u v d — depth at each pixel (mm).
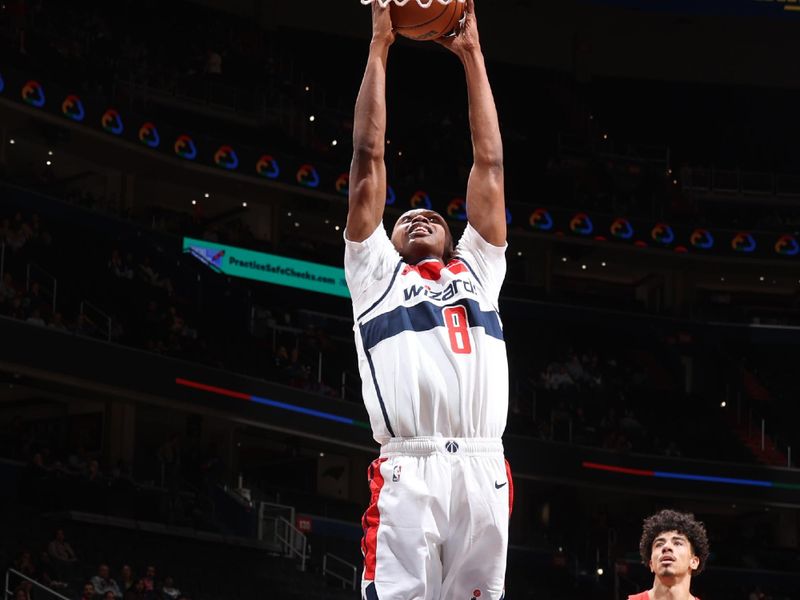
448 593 4750
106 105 37812
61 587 23719
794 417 45625
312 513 36062
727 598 38969
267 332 38312
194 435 35375
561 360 45750
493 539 4691
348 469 40406
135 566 27562
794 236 48375
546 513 43000
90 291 33656
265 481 38969
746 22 49531
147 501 29000
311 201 43656
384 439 4832
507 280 47031
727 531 44156
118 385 30922
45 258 33531
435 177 45562
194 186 42156
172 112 41938
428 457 4668
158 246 37938
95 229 36438
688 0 46938
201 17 46500
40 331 29312
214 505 31578
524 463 39312
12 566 23547
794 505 42000
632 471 41125
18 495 27594
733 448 43500
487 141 5250
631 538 40438
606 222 47188
